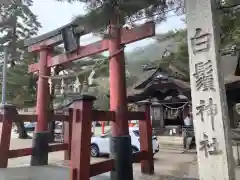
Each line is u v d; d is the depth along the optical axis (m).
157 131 17.89
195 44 4.04
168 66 15.42
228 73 12.09
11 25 17.20
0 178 7.08
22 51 18.20
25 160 10.85
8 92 19.34
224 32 7.98
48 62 9.07
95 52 7.29
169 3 5.23
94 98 5.87
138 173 8.02
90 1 5.10
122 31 6.50
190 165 10.00
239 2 5.39
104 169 5.91
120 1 5.04
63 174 7.60
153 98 17.22
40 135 8.94
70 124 9.93
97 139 12.66
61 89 8.96
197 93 3.96
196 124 3.93
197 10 4.07
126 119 6.36
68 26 7.73
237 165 9.70
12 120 8.53
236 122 11.78
